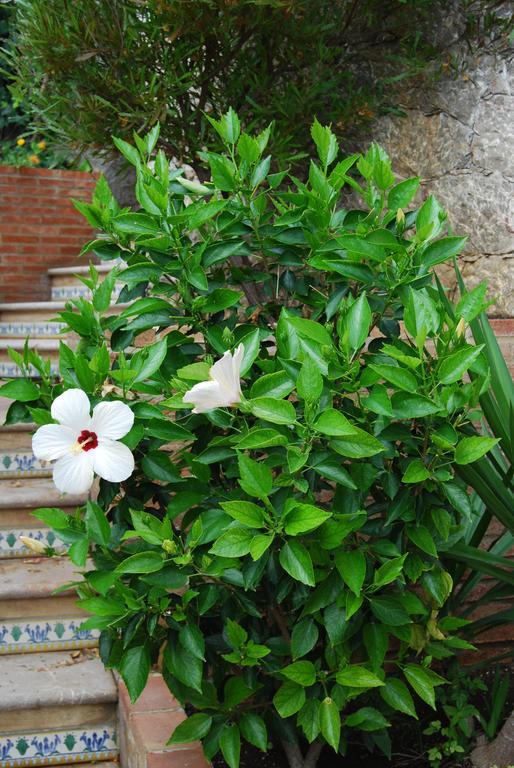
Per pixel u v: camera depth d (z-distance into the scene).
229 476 1.33
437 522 1.31
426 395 1.22
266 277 1.46
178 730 1.33
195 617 1.35
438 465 1.28
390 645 1.80
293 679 1.29
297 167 2.30
